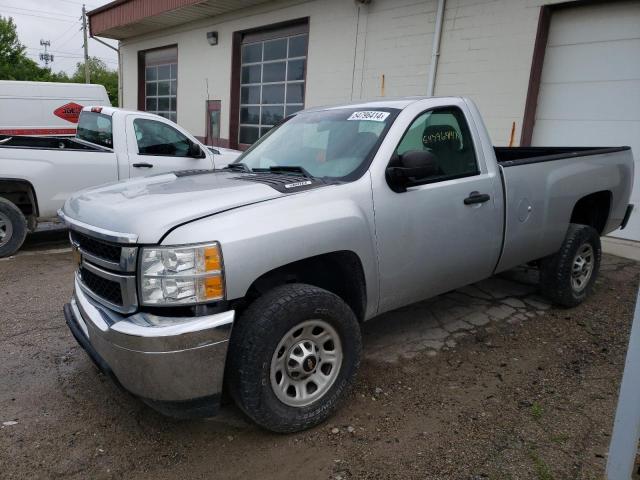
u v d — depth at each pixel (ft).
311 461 9.04
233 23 43.39
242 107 44.96
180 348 8.14
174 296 8.29
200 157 25.85
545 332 14.56
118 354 8.45
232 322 8.46
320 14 35.65
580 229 15.78
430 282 12.05
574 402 10.94
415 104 12.18
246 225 8.75
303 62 38.40
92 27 57.31
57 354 12.78
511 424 10.11
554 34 24.84
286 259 9.05
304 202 9.62
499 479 8.54
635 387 6.64
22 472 8.63
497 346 13.62
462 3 27.40
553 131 25.44
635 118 22.93
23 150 21.16
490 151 13.30
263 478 8.63
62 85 40.32
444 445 9.44
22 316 15.16
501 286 18.34
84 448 9.29
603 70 23.56
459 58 27.94
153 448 9.35
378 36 31.99
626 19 22.67
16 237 21.66
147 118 24.79
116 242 8.62
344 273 10.55
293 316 9.08
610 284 18.81
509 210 13.43
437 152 12.25
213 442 9.54
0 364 12.23
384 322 15.08
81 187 22.56
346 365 10.09
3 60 156.97
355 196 10.32
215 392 8.63
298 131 13.28
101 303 9.30
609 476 7.02
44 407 10.52
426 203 11.44
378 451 9.28
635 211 23.72
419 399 11.00
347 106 13.35
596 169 16.08
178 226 8.46
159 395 8.36
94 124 25.18
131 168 23.72
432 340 13.92
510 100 26.13
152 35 54.54
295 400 9.54
